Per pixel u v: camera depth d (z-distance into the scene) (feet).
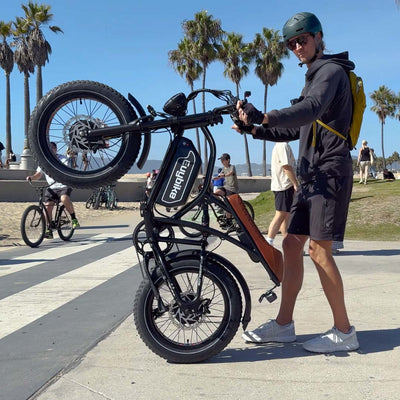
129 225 40.27
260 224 33.71
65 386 8.46
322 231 9.66
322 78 9.20
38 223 27.81
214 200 9.84
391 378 8.52
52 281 17.54
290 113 8.71
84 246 27.27
